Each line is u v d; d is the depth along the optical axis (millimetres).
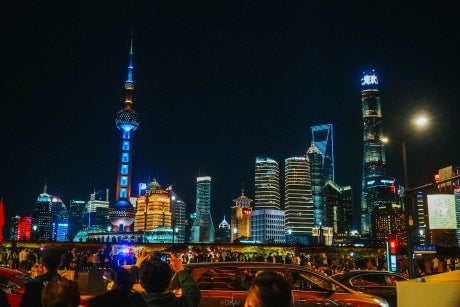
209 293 10258
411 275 25031
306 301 11016
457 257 39969
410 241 25672
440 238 70062
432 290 3414
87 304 4230
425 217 33250
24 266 34844
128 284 4328
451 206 31516
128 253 41750
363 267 36438
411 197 26578
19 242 46594
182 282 4695
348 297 11312
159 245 44812
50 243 47062
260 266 10852
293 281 11180
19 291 10977
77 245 45906
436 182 25266
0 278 11047
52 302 3826
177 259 4891
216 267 10617
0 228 15711
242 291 10375
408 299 3533
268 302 2793
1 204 15844
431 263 37625
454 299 3314
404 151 27203
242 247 52344
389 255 28188
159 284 4312
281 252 52188
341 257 44219
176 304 4328
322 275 11484
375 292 15930
